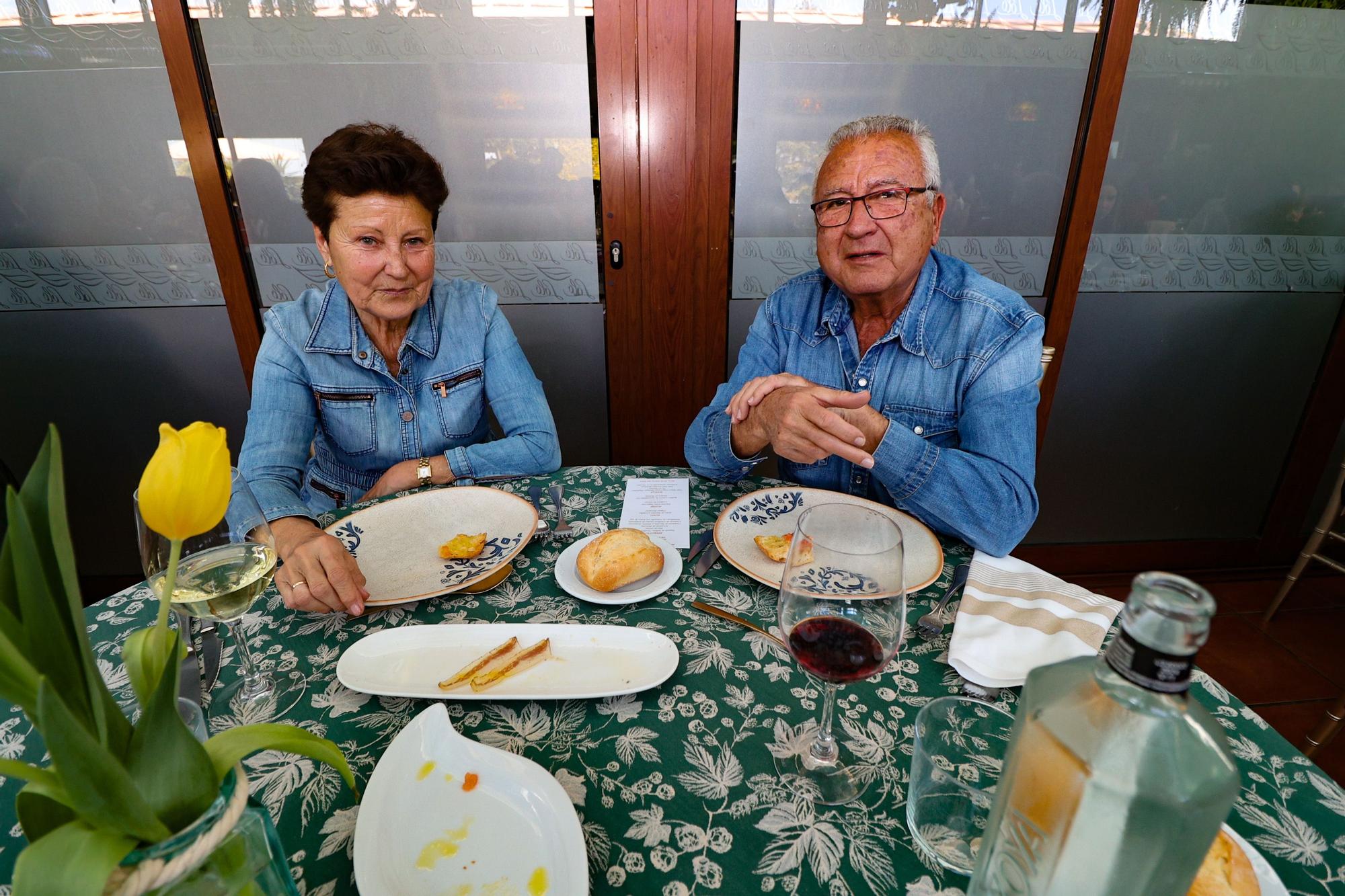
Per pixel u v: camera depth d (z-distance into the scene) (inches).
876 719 26.0
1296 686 72.8
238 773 14.8
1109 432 89.7
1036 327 44.0
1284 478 91.4
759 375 53.9
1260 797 21.8
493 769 22.4
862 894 19.4
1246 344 85.7
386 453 55.7
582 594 33.4
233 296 78.2
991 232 80.8
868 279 46.3
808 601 23.0
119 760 14.1
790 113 75.8
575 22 71.4
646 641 29.3
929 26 72.6
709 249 81.4
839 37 72.7
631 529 36.3
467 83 73.4
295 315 52.6
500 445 52.3
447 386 55.7
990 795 21.7
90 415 82.7
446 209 78.8
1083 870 14.7
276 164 74.6
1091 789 13.9
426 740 23.4
